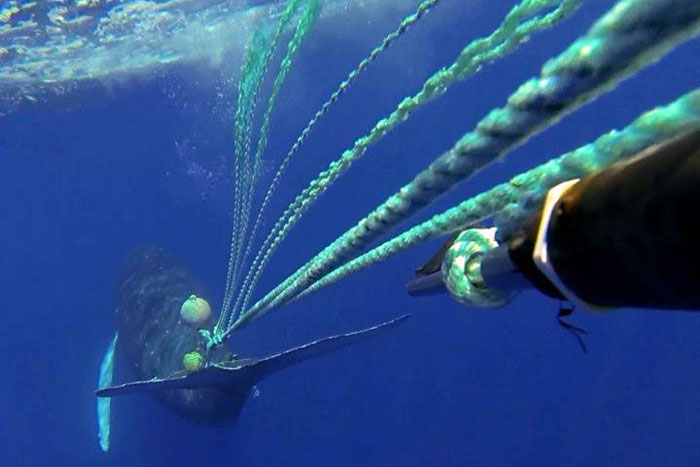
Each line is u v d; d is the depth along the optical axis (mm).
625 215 919
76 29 17391
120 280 14000
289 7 3207
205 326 10391
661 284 922
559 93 829
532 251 1176
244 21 19562
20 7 15398
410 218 1293
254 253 17859
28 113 23109
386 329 6816
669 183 850
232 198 21484
